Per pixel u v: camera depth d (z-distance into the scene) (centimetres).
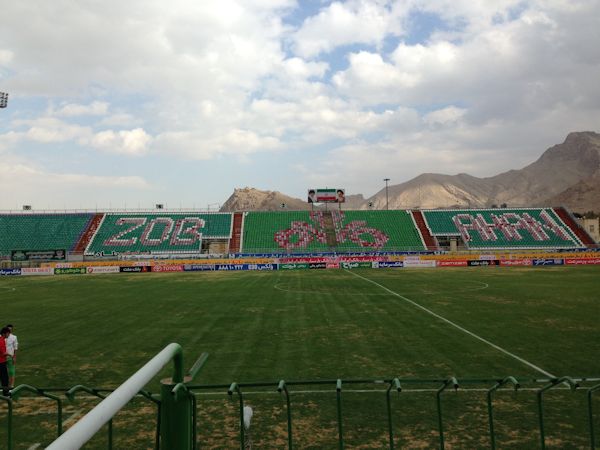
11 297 3794
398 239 8894
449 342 1973
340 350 1858
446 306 2989
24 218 8825
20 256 7625
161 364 370
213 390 1380
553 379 580
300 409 1226
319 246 8594
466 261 6731
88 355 1870
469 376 1497
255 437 1055
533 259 6738
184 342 2053
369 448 995
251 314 2762
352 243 8719
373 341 2008
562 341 1978
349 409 1220
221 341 2055
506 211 9681
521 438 1030
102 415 275
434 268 6375
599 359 1691
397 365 1636
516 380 574
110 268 6419
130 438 1063
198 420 1159
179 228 9006
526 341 1984
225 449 997
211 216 9506
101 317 2761
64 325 2523
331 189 10075
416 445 1003
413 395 1317
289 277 5231
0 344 1430
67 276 5931
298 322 2478
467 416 1161
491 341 1988
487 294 3566
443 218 9569
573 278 4734
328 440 1037
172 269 6500
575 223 9100
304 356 1770
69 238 8438
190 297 3600
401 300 3284
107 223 8938
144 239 8581
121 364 1734
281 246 8600
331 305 3078
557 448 977
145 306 3167
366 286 4200
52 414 1220
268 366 1639
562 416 1153
